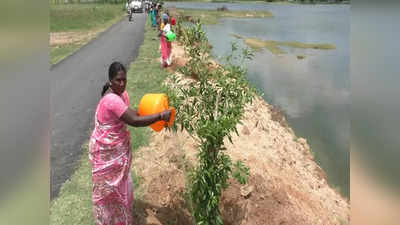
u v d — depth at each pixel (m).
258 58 17.17
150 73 10.30
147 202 4.39
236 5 73.56
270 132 7.81
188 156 5.24
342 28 32.06
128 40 17.81
